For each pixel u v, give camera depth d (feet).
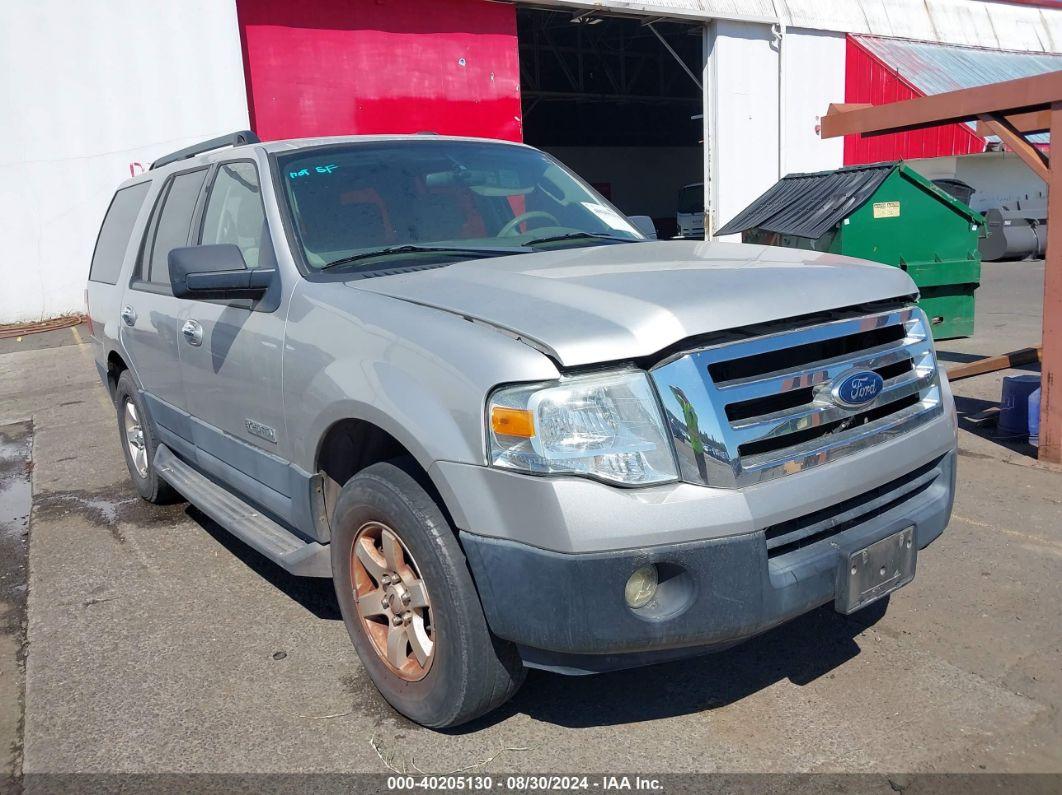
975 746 9.06
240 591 13.55
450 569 8.55
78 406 27.84
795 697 10.09
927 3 74.79
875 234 28.17
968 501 15.81
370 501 9.32
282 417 10.84
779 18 61.62
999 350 28.53
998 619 11.60
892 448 9.20
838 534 8.90
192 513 17.33
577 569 7.68
